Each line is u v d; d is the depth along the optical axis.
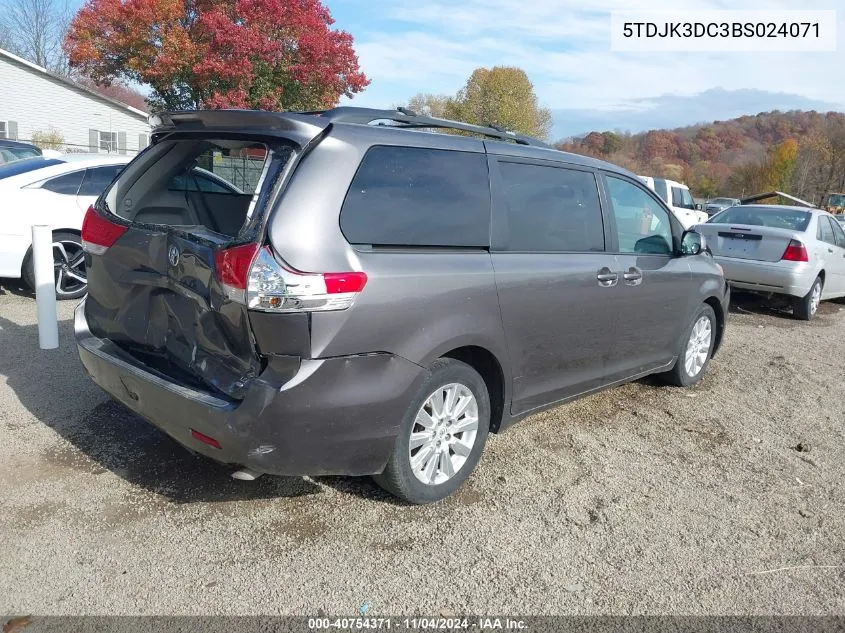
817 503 3.82
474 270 3.42
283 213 2.81
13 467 3.68
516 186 3.80
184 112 3.37
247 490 3.57
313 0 27.72
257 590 2.81
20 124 30.44
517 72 53.97
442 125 3.68
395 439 3.18
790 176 56.28
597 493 3.77
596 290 4.20
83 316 3.88
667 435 4.68
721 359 6.79
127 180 3.75
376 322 2.98
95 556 2.97
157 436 4.13
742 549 3.31
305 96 28.95
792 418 5.18
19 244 7.23
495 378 3.75
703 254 5.64
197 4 28.03
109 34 28.45
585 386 4.40
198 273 3.01
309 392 2.84
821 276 9.42
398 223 3.16
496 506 3.57
